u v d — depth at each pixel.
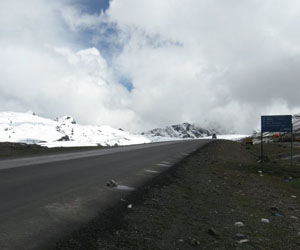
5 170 13.48
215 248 5.50
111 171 14.88
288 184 15.31
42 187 9.84
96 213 7.17
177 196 9.89
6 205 7.36
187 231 6.33
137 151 33.41
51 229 5.87
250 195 11.43
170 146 49.28
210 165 21.53
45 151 28.25
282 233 6.78
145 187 10.99
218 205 9.10
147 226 6.46
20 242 5.14
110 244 5.33
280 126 24.03
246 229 6.82
